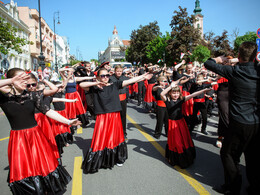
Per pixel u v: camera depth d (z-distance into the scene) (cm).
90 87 355
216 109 948
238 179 263
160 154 421
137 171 348
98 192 289
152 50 4547
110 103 351
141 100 1204
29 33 3662
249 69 243
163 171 347
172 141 360
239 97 246
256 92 239
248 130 241
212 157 401
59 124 449
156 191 288
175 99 361
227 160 263
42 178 247
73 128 569
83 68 645
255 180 262
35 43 3756
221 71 258
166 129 539
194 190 289
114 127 354
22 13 3691
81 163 387
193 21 3809
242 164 371
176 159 358
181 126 361
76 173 346
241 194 280
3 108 239
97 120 357
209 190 289
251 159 264
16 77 208
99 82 340
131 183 310
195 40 3822
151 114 861
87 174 342
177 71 649
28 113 248
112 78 495
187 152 352
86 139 535
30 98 251
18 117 242
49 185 250
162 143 489
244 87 241
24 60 3366
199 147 457
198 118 599
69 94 602
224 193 278
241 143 253
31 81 253
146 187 299
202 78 546
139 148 456
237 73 246
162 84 505
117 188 298
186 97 365
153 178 324
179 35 3753
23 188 234
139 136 546
